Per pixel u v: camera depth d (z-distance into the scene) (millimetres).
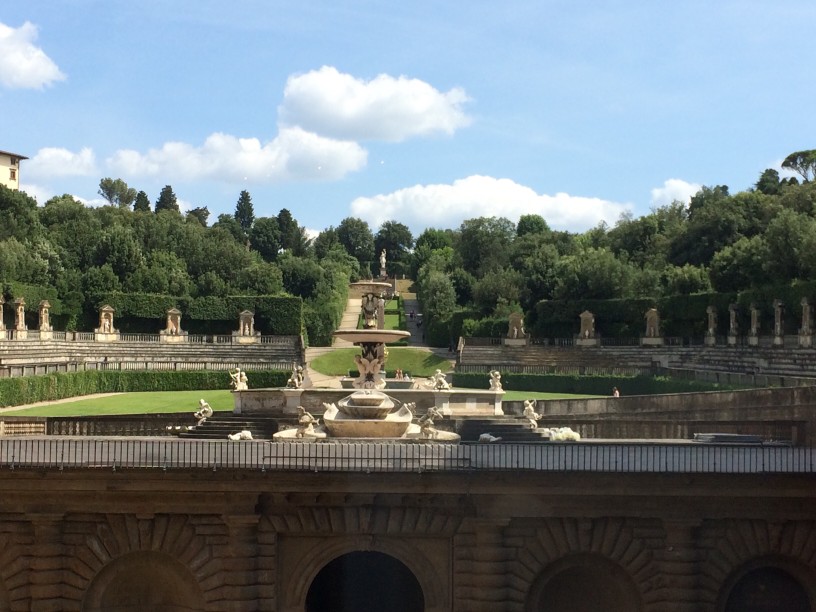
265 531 38469
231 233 195125
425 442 44719
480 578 38219
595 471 37250
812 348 86125
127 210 166000
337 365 109125
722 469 37844
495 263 155000
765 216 128250
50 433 52844
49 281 122125
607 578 39594
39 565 38219
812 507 38250
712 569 38500
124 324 122000
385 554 42500
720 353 97812
